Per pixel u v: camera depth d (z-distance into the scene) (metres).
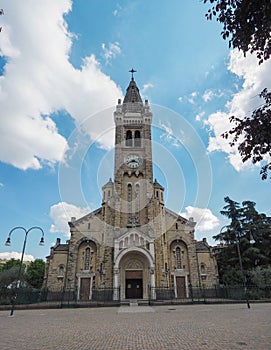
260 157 6.24
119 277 33.84
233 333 9.85
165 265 34.97
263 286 30.47
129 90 51.66
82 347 8.17
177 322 13.75
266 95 6.14
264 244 37.38
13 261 72.19
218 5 5.04
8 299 27.45
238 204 41.97
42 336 10.20
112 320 15.43
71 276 35.88
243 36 5.20
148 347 8.02
